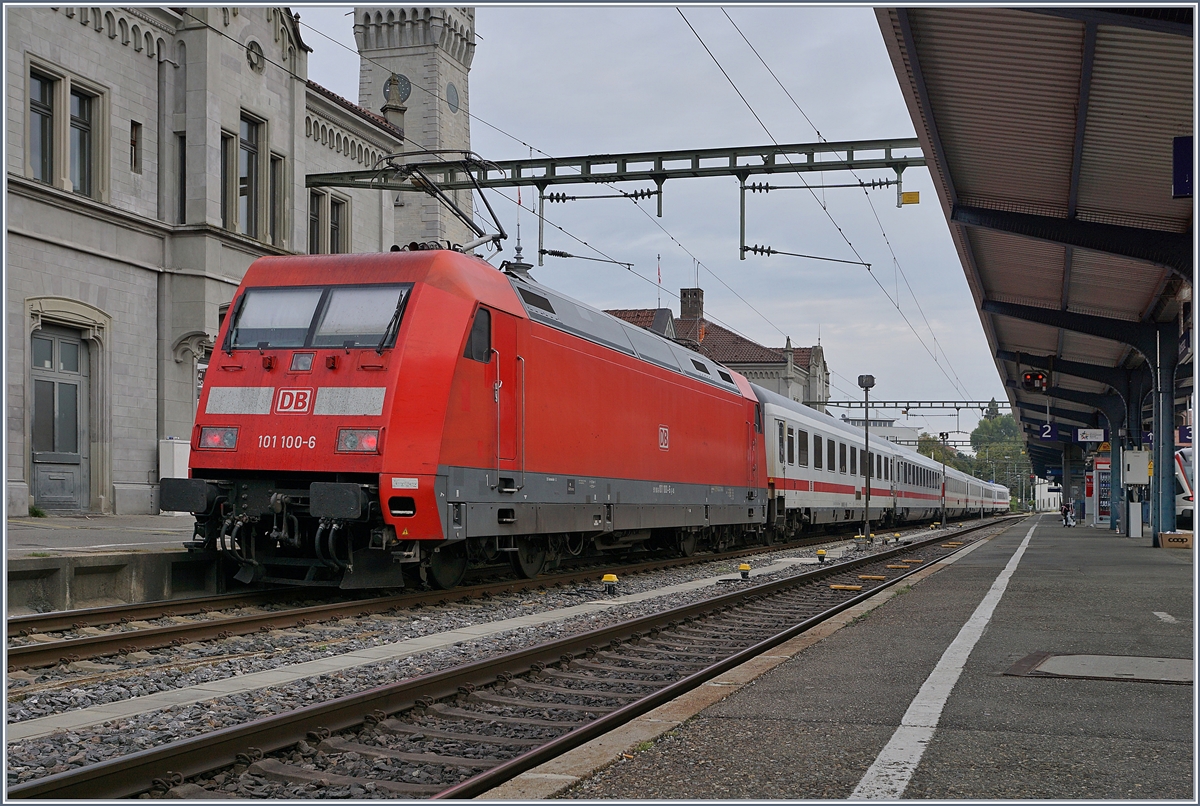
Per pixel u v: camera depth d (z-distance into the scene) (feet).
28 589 36.94
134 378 75.31
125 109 74.90
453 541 41.68
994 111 46.70
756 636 36.58
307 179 86.94
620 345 56.59
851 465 115.96
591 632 31.30
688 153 74.49
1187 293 64.44
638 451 57.72
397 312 39.78
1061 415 175.63
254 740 18.49
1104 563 66.49
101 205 71.51
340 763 18.75
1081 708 21.80
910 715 21.12
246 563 41.78
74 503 71.05
